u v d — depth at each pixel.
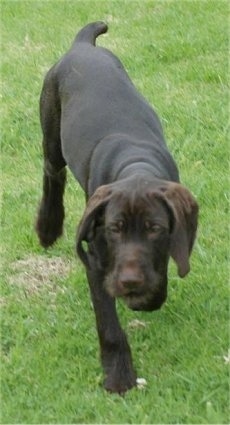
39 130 9.20
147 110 6.28
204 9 11.84
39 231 7.32
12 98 9.91
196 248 6.85
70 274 6.88
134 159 5.68
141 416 5.30
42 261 7.17
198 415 5.29
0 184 8.30
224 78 9.76
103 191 5.18
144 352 5.92
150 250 5.04
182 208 5.06
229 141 8.45
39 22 12.41
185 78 9.87
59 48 11.31
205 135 8.59
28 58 11.14
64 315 6.35
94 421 5.38
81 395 5.57
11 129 9.21
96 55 6.62
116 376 5.60
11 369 5.88
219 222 7.26
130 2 12.52
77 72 6.51
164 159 5.89
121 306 6.32
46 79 6.80
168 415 5.29
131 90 6.36
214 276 6.55
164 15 11.83
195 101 9.21
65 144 6.35
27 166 8.60
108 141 5.95
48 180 7.13
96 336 6.09
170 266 6.65
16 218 7.69
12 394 5.68
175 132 8.67
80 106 6.29
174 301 6.32
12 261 7.18
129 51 10.73
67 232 7.50
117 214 5.05
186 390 5.51
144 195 5.05
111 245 5.10
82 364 5.83
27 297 6.66
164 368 5.73
